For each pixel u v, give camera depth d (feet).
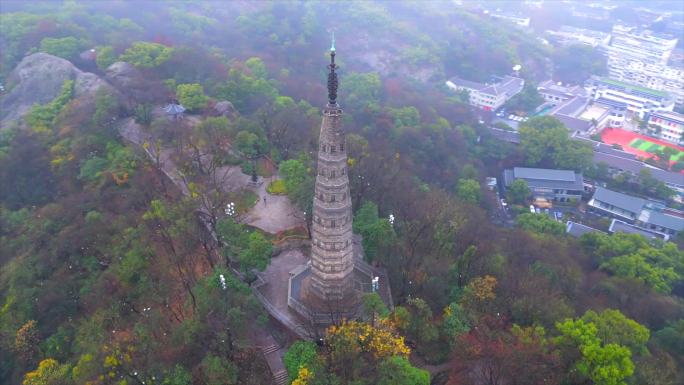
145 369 220.23
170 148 415.44
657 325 325.01
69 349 261.44
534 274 330.95
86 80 501.56
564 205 581.12
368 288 291.17
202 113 472.44
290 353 235.81
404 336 262.67
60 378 229.45
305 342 239.71
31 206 380.58
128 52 540.93
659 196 586.86
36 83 520.83
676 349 292.61
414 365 257.55
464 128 655.76
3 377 261.44
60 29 609.01
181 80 532.32
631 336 249.96
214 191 350.23
